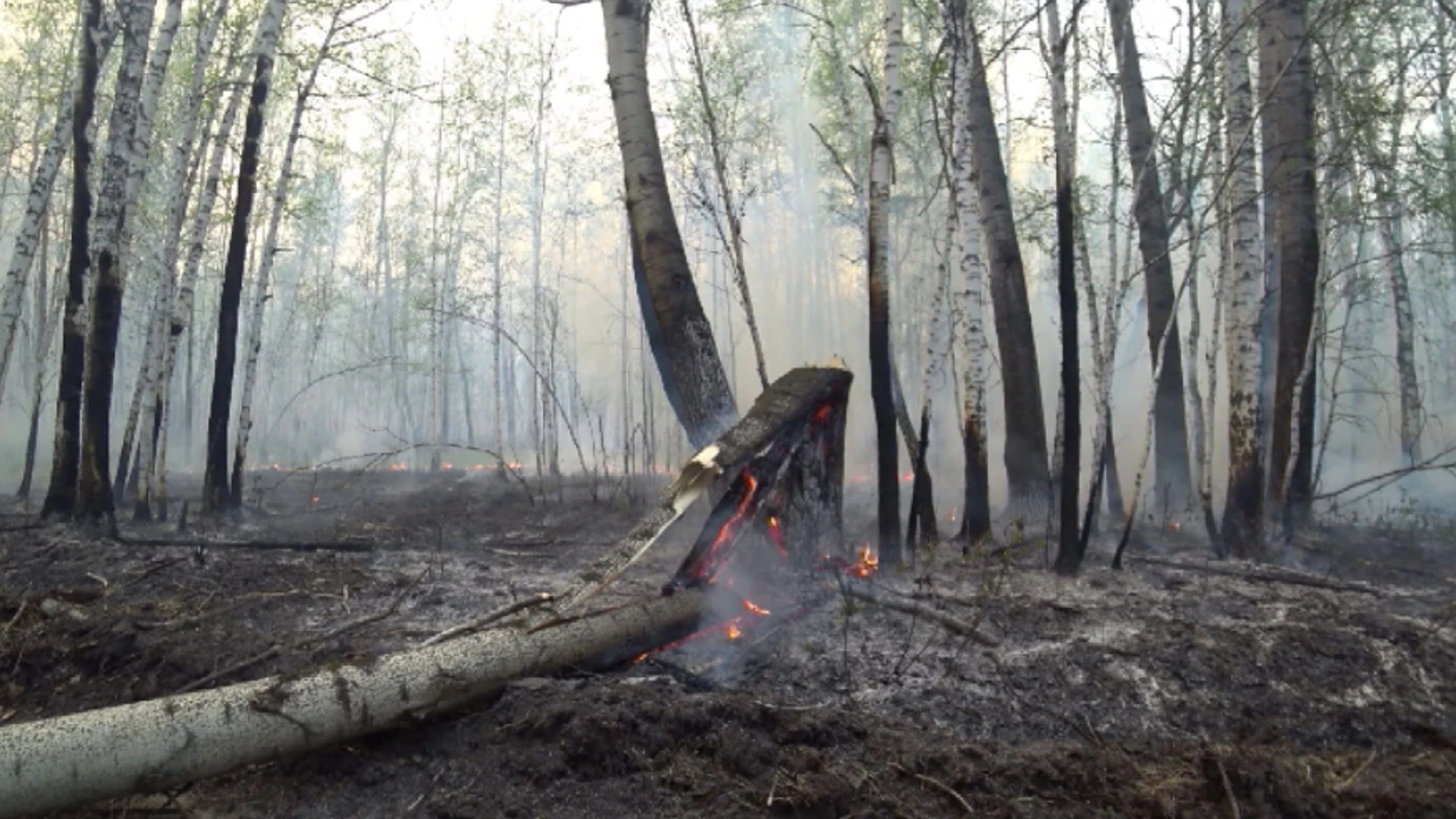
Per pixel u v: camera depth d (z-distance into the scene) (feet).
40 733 10.03
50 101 46.83
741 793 10.83
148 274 60.34
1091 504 21.39
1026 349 30.76
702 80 24.95
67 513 28.86
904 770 11.53
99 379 27.43
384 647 16.10
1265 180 27.50
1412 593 21.04
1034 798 11.29
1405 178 34.73
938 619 16.63
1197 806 11.48
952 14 24.08
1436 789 12.16
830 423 19.22
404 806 11.13
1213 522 25.62
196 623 17.57
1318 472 33.88
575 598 14.61
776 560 18.16
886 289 20.43
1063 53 21.06
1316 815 11.50
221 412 34.53
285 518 36.40
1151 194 34.83
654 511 15.84
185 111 44.65
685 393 23.58
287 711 11.36
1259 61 29.55
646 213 24.45
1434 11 38.88
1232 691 14.46
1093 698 14.21
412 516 36.94
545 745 11.75
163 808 11.73
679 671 15.10
